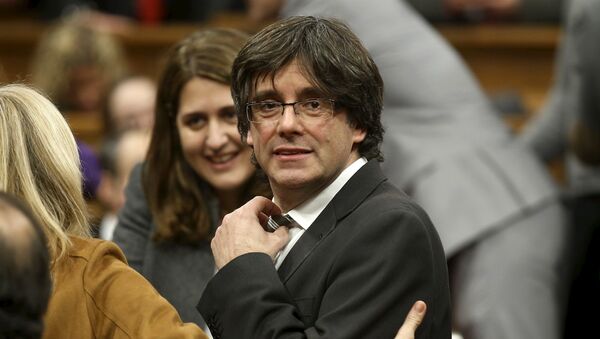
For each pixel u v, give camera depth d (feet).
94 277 18.06
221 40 23.36
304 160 18.45
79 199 18.90
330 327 17.71
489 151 33.32
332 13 32.86
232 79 19.04
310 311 18.35
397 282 18.01
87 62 46.88
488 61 46.70
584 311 34.01
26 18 55.52
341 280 18.11
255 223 19.10
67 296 17.87
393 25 33.32
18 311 14.58
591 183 35.70
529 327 31.50
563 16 46.34
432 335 18.57
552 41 46.03
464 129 33.17
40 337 14.85
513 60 46.62
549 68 46.55
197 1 52.03
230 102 23.12
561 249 32.76
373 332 17.84
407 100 33.14
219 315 18.37
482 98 34.53
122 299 17.84
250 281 18.30
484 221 32.17
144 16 52.11
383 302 17.88
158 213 23.52
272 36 18.53
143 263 23.49
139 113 40.47
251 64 18.43
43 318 15.29
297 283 18.60
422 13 45.52
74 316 17.80
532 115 44.04
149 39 50.03
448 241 31.89
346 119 18.63
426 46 33.63
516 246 32.17
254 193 23.31
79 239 18.58
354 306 17.84
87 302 17.88
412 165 32.58
